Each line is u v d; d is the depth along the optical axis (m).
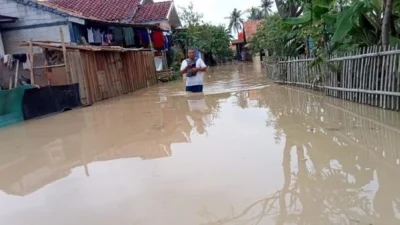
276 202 3.09
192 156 4.67
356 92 7.80
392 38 7.21
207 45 39.97
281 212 2.90
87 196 3.63
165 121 7.45
